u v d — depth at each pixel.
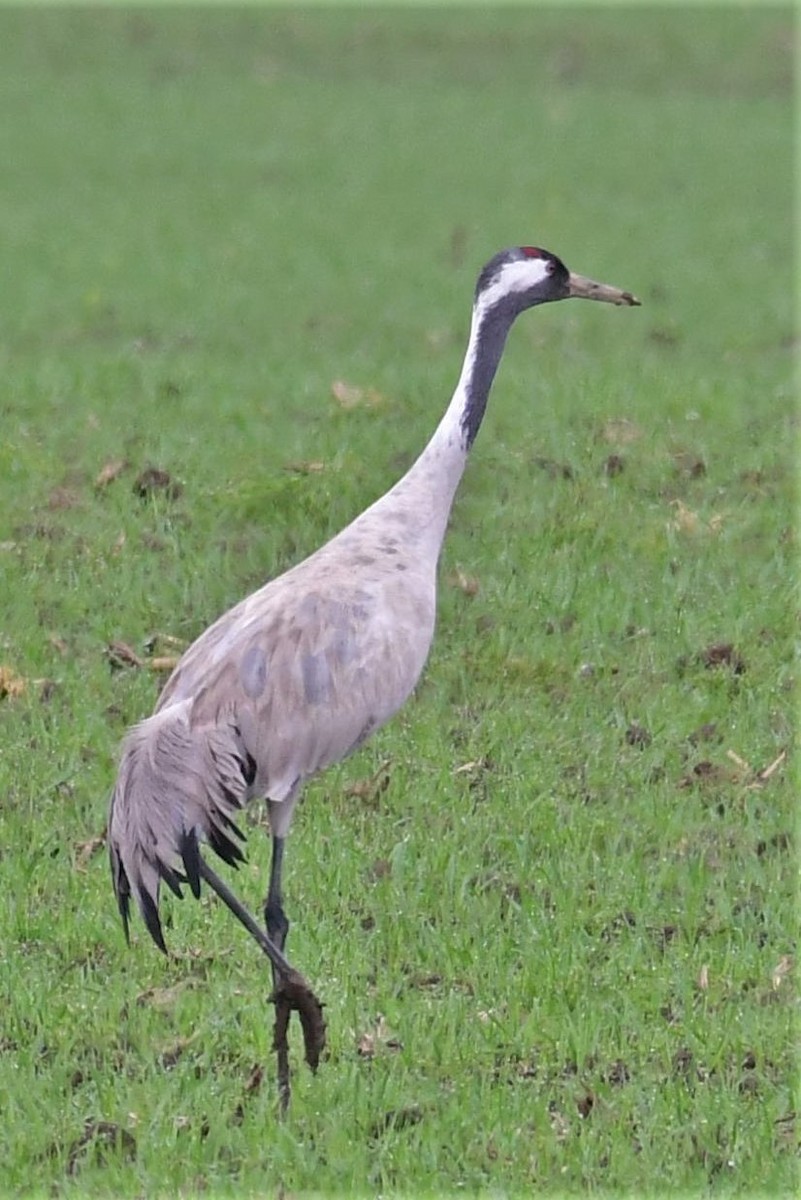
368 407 27.62
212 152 59.66
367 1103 13.85
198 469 24.61
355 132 63.72
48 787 18.08
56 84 68.88
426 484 16.22
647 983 15.47
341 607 14.78
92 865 17.03
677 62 75.81
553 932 16.06
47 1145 13.41
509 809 17.98
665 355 36.06
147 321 38.69
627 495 24.12
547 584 21.83
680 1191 13.06
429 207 52.78
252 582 21.75
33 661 20.28
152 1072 14.09
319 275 44.03
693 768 18.83
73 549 22.55
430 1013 14.97
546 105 69.06
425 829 17.67
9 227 48.06
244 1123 13.72
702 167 59.56
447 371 31.81
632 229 50.41
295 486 23.27
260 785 14.26
